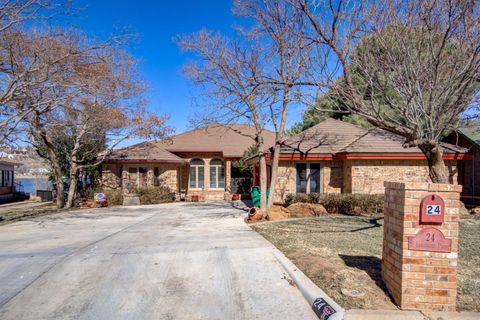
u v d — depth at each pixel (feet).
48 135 64.08
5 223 44.21
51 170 83.46
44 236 33.32
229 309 14.80
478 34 21.53
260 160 43.50
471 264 20.26
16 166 113.09
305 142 54.65
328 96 29.30
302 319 13.79
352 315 13.06
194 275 19.36
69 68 43.01
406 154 48.88
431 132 23.62
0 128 44.65
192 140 89.92
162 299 16.01
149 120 69.92
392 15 24.27
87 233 34.76
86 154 73.36
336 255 21.71
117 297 16.31
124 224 41.75
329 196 46.11
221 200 82.43
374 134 55.36
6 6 36.55
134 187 75.66
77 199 72.49
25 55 41.16
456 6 21.71
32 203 86.69
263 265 20.95
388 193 15.48
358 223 36.68
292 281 17.95
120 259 23.06
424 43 23.59
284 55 38.63
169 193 76.95
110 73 49.83
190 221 43.34
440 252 13.56
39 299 16.21
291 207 45.09
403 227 13.74
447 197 13.61
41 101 47.03
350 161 50.49
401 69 24.47
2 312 14.79
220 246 26.40
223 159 86.12
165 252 24.80
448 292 13.50
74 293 16.92
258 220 41.14
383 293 15.17
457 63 22.33
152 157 76.48
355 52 26.71
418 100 23.88
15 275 19.89
